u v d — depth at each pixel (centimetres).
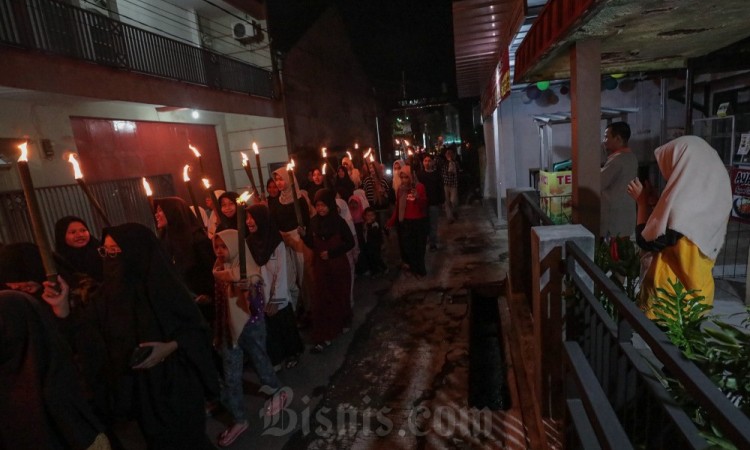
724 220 236
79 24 661
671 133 933
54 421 200
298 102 1420
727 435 95
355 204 724
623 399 188
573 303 272
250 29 1262
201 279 416
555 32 328
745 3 257
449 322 526
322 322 478
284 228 581
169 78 847
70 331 265
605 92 952
